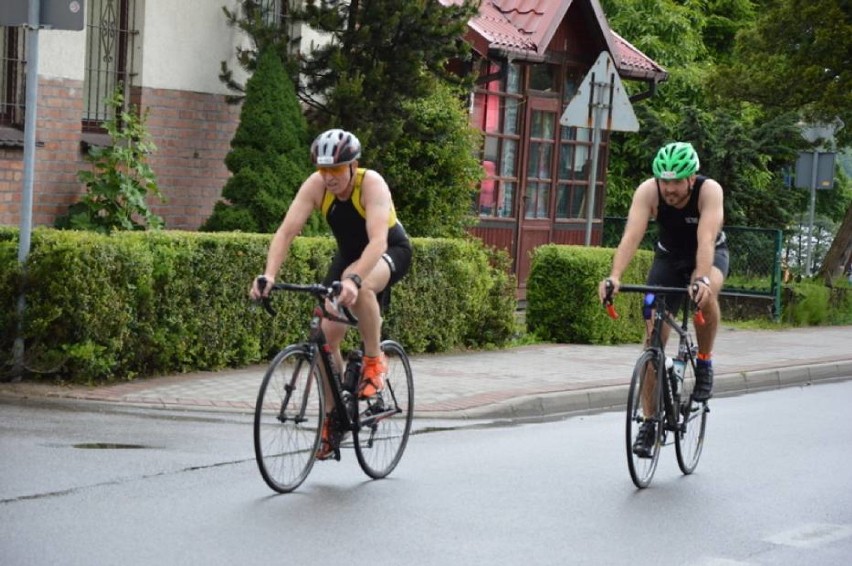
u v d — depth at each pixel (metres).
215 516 8.58
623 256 10.47
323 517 8.76
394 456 10.41
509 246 24.59
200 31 18.39
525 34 23.44
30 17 12.30
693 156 10.28
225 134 18.92
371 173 9.49
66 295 12.46
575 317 19.50
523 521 9.02
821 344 22.34
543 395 14.23
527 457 11.37
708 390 11.15
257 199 16.92
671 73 35.78
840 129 31.02
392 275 9.77
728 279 26.23
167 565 7.39
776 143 31.41
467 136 20.30
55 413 11.62
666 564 8.15
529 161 24.86
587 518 9.24
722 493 10.41
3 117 16.11
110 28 17.50
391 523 8.72
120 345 12.91
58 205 16.61
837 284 27.84
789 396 16.88
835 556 8.55
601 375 16.19
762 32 27.02
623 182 34.72
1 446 10.15
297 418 9.45
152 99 17.83
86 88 17.34
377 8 17.69
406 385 10.56
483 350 18.16
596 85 18.05
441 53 18.20
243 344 14.57
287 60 17.78
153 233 13.44
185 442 10.79
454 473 10.52
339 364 9.81
